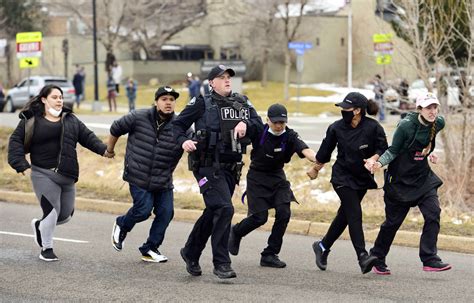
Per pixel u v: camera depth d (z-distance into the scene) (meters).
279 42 81.88
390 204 14.43
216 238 13.65
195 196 25.58
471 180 24.38
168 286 13.58
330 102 70.62
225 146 13.53
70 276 14.39
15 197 25.70
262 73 91.75
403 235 18.75
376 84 28.53
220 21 97.19
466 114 24.22
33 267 15.17
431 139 14.08
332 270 15.32
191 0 85.81
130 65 95.25
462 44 25.69
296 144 14.59
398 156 14.17
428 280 14.40
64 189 15.77
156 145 15.26
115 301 12.51
